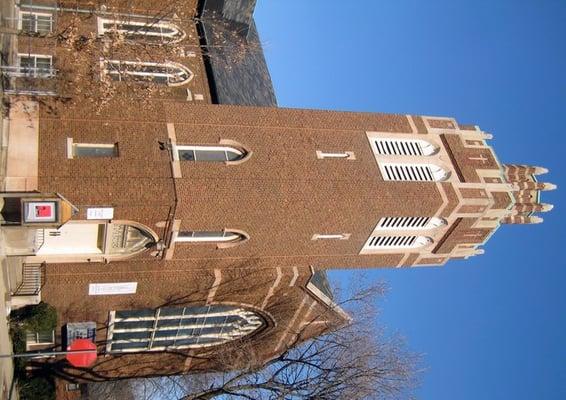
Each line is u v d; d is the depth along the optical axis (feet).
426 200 108.99
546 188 121.80
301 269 110.83
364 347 103.35
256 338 126.62
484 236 119.03
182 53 127.13
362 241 110.63
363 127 111.96
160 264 102.06
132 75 115.03
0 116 87.86
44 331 101.91
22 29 106.22
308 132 107.55
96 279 100.78
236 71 144.25
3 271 89.10
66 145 91.91
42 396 111.55
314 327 123.44
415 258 118.01
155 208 93.91
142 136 96.78
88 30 124.26
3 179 87.66
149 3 137.18
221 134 101.86
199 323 118.32
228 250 103.45
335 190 104.06
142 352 121.70
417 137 115.03
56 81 96.58
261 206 100.22
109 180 91.71
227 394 108.58
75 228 95.30
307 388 100.83
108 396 166.50
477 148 118.21
